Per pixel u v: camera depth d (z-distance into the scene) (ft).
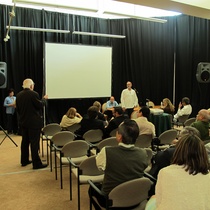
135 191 6.15
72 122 15.34
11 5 22.66
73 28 25.20
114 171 6.32
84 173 8.34
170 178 4.25
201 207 4.10
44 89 23.63
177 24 26.11
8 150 17.10
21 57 23.49
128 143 6.46
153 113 18.16
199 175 4.25
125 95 22.61
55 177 12.15
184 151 4.32
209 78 21.31
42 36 24.04
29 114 12.82
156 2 14.40
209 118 10.87
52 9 24.45
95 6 25.82
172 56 26.68
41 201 9.82
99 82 25.88
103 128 12.99
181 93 26.73
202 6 15.29
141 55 27.07
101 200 7.04
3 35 22.65
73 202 9.71
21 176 12.32
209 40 24.75
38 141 13.16
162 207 4.19
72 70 24.56
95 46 25.34
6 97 22.47
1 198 10.07
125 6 26.71
